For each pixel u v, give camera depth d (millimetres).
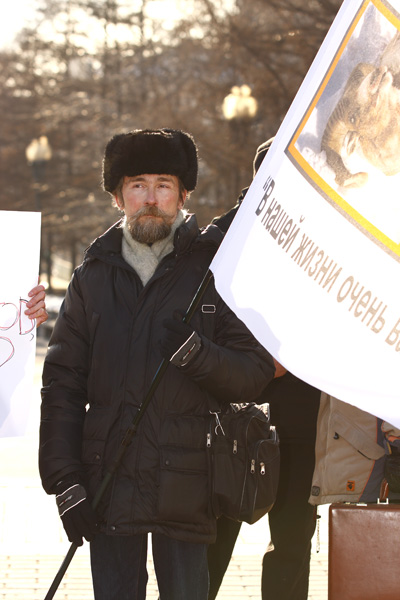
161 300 3875
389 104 3104
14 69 59906
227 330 3877
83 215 52094
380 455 4121
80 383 3984
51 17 57312
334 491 4219
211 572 4859
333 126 3201
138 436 3762
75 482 3777
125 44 50625
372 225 3088
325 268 3162
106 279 3955
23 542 6699
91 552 3904
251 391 3809
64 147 56906
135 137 3908
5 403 3969
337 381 3111
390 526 3191
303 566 4828
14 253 4027
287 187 3301
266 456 3850
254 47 25922
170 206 3924
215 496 3785
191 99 34562
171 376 3783
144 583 3959
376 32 3141
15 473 8984
